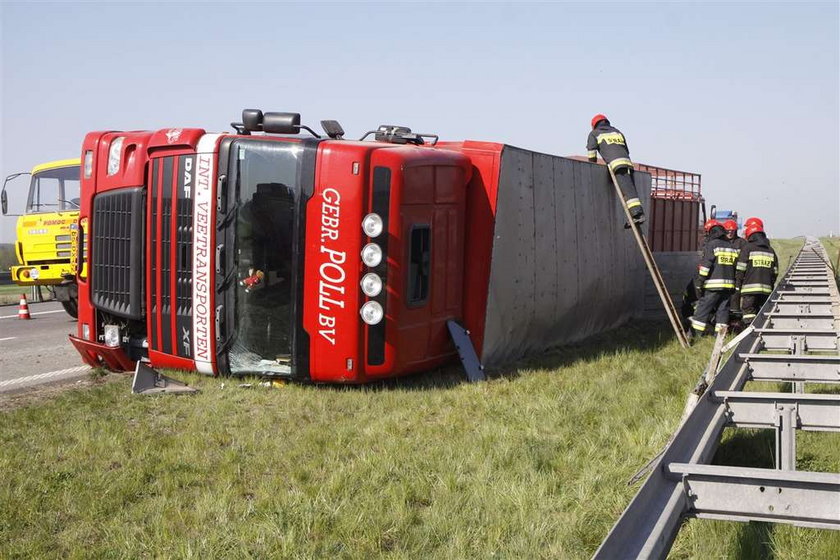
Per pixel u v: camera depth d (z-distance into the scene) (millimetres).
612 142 14492
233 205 9523
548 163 12422
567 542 4980
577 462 6512
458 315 10633
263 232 9469
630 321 17719
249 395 9031
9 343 14672
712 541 4820
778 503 3699
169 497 5871
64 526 5379
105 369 11016
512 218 11164
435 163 9953
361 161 9211
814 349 7742
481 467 6363
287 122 10023
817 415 5125
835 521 3615
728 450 6742
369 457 6602
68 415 8109
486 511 5500
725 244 14305
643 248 14141
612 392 9094
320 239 9297
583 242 14039
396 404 8688
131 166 10352
